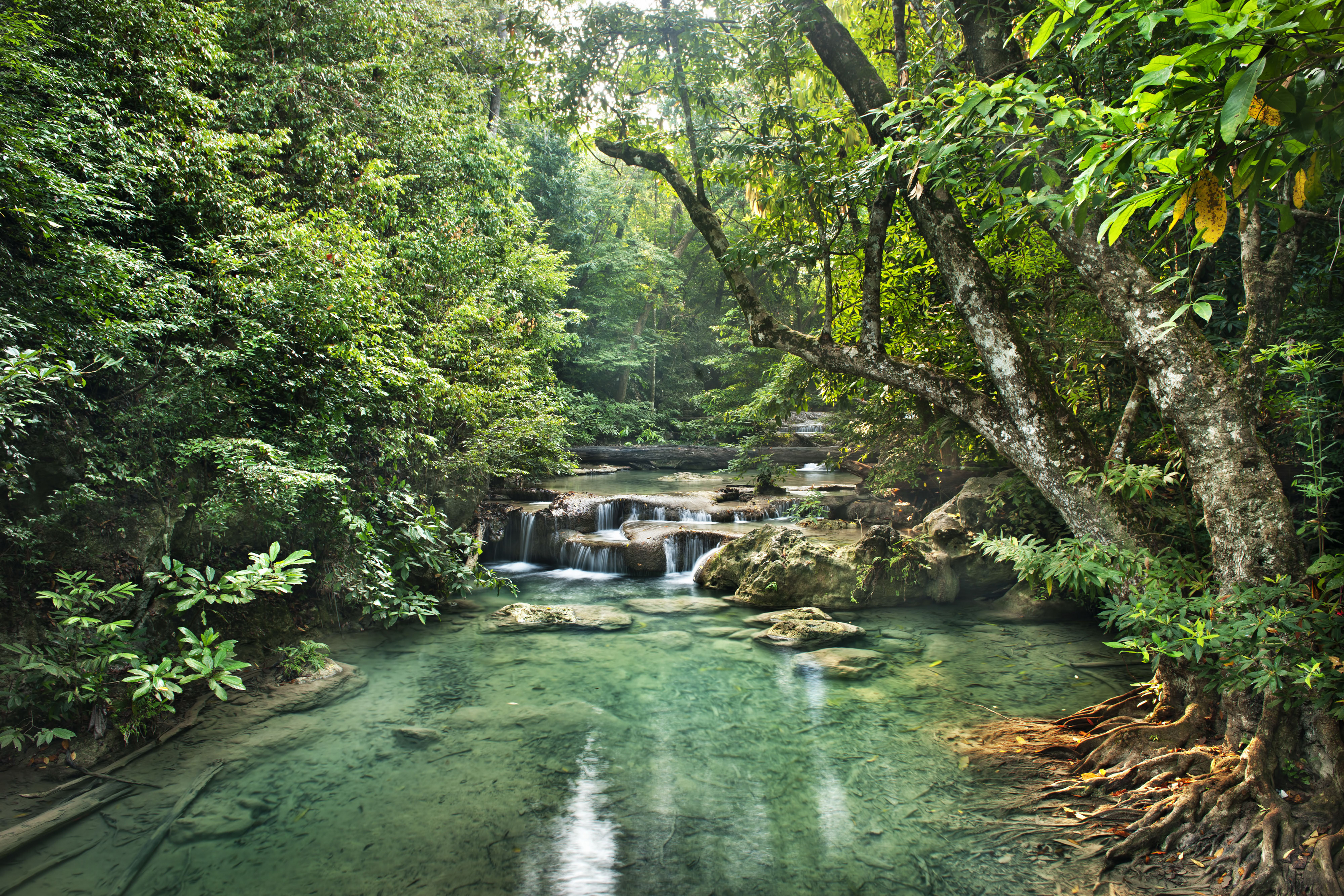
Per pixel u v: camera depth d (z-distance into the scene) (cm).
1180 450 407
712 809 374
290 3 791
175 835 346
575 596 859
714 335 3244
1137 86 152
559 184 2319
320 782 401
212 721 471
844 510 1139
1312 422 367
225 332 537
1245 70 129
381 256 713
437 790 393
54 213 416
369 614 702
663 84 661
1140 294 369
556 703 519
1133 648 359
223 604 553
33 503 432
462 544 765
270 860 326
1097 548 369
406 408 720
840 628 674
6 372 340
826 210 572
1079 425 441
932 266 762
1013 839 338
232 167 654
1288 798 311
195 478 521
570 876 316
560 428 1142
